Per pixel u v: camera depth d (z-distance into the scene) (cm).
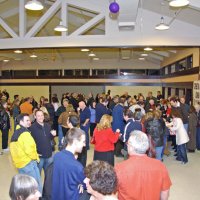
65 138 258
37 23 790
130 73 1667
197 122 762
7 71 1769
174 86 1238
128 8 540
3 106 755
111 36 762
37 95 1742
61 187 243
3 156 699
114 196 170
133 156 223
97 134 453
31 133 422
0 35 1132
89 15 960
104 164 176
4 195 459
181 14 695
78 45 775
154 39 748
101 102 842
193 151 761
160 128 543
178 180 536
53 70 1731
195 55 895
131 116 512
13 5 934
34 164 380
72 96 1101
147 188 215
